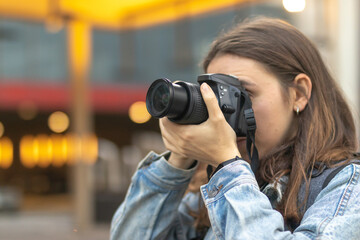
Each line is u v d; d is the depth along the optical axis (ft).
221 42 3.64
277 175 3.35
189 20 26.32
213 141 3.12
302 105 3.51
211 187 3.09
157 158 3.91
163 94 3.07
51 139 50.55
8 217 30.55
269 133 3.46
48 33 38.52
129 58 34.86
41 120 49.01
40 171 49.24
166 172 3.76
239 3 20.43
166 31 30.22
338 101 3.79
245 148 3.54
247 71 3.45
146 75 34.19
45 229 24.70
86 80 22.88
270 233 2.76
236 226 2.82
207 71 3.77
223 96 3.18
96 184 24.71
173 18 20.83
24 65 38.14
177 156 3.74
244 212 2.84
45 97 38.29
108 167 25.08
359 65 20.21
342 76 20.13
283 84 3.48
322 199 3.04
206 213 3.95
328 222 2.85
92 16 20.34
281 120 3.47
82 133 22.67
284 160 3.43
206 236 3.57
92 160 25.11
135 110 38.32
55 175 48.88
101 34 36.81
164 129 3.36
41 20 21.06
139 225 3.82
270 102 3.43
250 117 3.28
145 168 3.88
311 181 3.22
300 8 15.02
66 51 38.88
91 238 20.84
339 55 20.43
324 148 3.36
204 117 3.15
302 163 3.30
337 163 3.23
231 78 3.29
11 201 32.94
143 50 34.01
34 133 49.85
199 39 27.04
